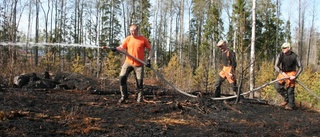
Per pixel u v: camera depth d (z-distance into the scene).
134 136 4.67
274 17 32.91
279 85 8.16
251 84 12.63
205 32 33.59
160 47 44.56
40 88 8.98
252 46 15.95
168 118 6.00
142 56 7.25
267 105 8.12
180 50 35.06
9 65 10.70
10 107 5.93
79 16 39.00
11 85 9.14
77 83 9.98
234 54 8.27
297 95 11.90
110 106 6.70
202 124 5.70
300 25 41.03
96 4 36.84
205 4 37.44
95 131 4.76
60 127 4.82
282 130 5.66
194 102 7.56
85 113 5.87
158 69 19.30
